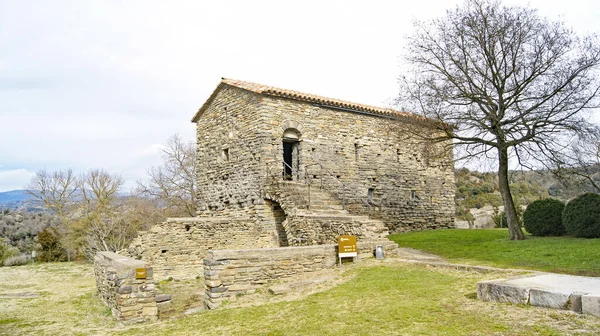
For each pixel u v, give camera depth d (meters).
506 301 7.38
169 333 7.92
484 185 49.62
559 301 6.62
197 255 17.58
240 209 19.92
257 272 10.92
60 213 39.59
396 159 23.44
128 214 35.12
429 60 16.34
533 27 14.77
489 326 6.33
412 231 23.34
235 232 18.48
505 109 15.19
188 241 17.45
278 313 8.41
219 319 8.42
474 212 44.84
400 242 18.52
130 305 9.94
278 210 19.03
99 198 37.22
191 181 37.44
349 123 21.72
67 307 12.33
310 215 15.46
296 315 8.09
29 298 14.40
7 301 13.63
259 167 18.81
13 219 50.41
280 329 7.30
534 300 6.97
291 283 10.92
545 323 6.15
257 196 18.83
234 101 20.91
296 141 20.25
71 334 8.80
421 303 7.97
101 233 30.36
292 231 16.09
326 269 12.38
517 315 6.64
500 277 9.43
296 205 16.58
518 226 15.86
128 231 33.75
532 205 17.03
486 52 15.12
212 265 10.33
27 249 43.62
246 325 7.79
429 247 16.55
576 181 16.88
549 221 16.23
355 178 21.52
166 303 12.01
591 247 12.42
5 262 36.84
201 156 23.33
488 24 15.13
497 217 36.78
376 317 7.38
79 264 33.62
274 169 18.95
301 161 19.72
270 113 19.12
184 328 8.16
